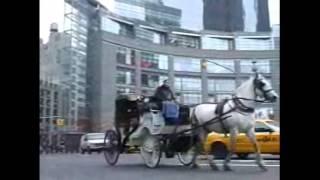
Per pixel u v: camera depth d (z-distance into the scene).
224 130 6.52
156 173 6.42
